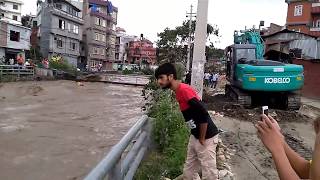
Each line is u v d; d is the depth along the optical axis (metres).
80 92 30.75
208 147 5.09
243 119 12.38
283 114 13.52
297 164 2.10
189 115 5.05
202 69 9.47
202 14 9.34
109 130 14.77
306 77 25.91
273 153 1.82
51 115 18.38
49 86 33.91
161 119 7.27
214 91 26.39
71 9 62.66
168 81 5.03
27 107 20.86
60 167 9.79
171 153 6.68
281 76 14.06
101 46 75.44
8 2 76.31
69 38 62.34
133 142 5.62
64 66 45.97
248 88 14.05
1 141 12.45
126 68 69.56
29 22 65.25
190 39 44.66
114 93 31.16
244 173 6.56
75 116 18.23
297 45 29.73
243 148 8.41
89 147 11.85
